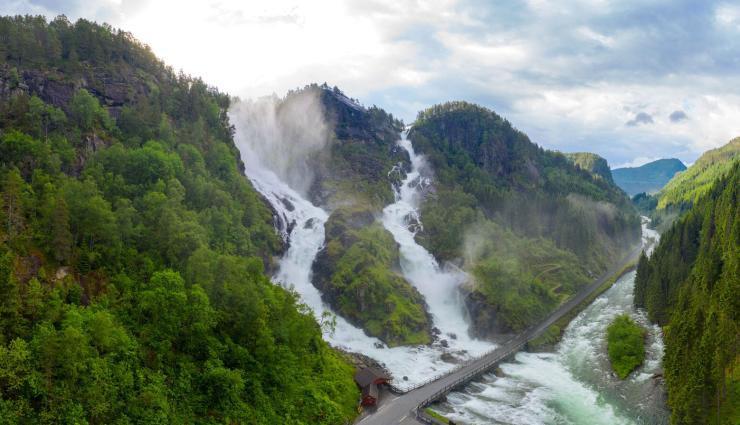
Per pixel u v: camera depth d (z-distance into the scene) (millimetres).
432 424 96750
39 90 140000
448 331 161500
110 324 73312
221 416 80188
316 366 106500
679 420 93438
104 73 161250
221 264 95438
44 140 121188
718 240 147000
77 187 98250
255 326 92438
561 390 121688
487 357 140000
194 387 81062
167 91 181125
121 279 88688
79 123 135500
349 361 126125
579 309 180250
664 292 150750
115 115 153125
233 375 81375
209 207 142125
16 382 61625
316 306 162875
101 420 67375
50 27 163875
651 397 111125
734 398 91812
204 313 84875
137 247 99812
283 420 87250
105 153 126562
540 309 174125
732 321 96938
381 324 151750
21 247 79250
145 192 120688
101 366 70312
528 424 103125
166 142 151875
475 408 109688
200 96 192500
